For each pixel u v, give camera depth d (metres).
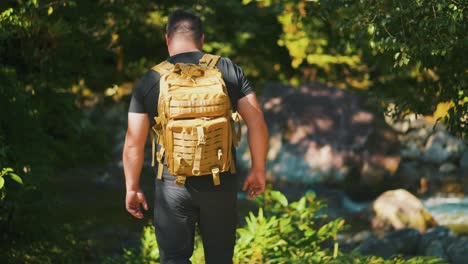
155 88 4.34
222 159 4.28
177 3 9.30
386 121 14.02
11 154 6.53
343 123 12.92
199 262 6.11
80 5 8.30
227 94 4.35
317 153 12.49
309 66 15.60
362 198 11.84
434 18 5.11
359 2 5.83
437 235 7.86
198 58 4.45
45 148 7.02
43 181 6.95
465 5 5.02
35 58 8.12
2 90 6.43
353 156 12.36
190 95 4.20
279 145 12.88
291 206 6.80
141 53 12.05
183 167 4.23
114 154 13.17
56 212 9.17
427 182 12.18
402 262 6.30
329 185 12.17
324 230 6.58
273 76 15.78
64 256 7.15
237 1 14.28
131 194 4.44
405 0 5.24
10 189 6.50
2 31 6.46
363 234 8.48
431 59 6.08
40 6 7.37
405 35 5.58
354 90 15.00
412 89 8.90
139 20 9.65
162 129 4.28
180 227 4.40
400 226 9.11
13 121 6.68
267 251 6.29
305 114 13.20
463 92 6.06
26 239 7.12
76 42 8.55
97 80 11.14
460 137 6.19
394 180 12.29
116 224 8.90
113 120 14.58
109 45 9.32
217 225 4.42
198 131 4.17
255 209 10.02
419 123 13.79
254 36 14.93
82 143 9.70
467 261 7.23
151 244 6.65
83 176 11.84
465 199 11.13
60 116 8.21
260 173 4.45
